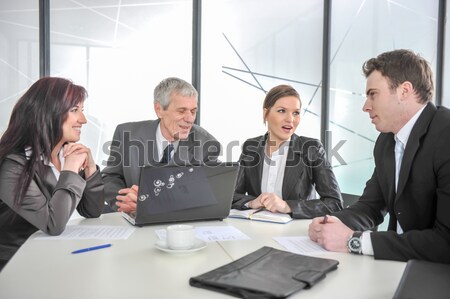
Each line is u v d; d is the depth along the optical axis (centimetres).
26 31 405
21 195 154
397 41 411
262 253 123
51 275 110
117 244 142
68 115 172
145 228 167
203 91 460
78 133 179
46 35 408
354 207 178
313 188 238
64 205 156
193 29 455
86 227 169
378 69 153
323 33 482
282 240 149
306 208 194
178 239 129
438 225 133
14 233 166
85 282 105
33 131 166
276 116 234
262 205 201
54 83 173
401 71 148
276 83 482
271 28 475
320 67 486
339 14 469
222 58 463
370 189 182
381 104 153
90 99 426
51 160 178
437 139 141
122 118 438
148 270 115
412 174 147
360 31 446
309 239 152
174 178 173
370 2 434
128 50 436
